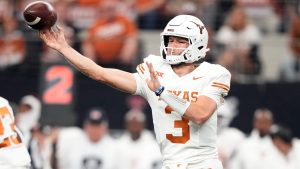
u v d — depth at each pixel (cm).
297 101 3553
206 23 3862
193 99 2012
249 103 3553
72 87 2892
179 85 2025
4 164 1998
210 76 2031
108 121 3572
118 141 3397
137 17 4134
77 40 3862
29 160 2039
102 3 3941
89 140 3353
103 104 3578
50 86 2878
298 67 3812
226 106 3534
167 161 2041
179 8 4081
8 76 3734
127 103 3566
